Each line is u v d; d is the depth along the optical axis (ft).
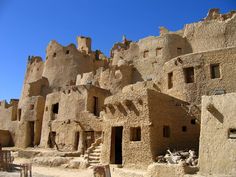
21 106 152.97
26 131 138.31
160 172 55.57
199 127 76.28
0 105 174.91
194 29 129.70
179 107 77.25
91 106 108.88
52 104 124.77
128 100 73.31
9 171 74.84
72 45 174.29
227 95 55.31
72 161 84.79
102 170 53.72
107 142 77.77
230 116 53.72
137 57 142.10
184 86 83.10
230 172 50.52
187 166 53.57
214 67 81.56
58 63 173.06
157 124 70.44
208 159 54.03
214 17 130.00
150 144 67.00
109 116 78.74
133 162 69.00
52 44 179.42
